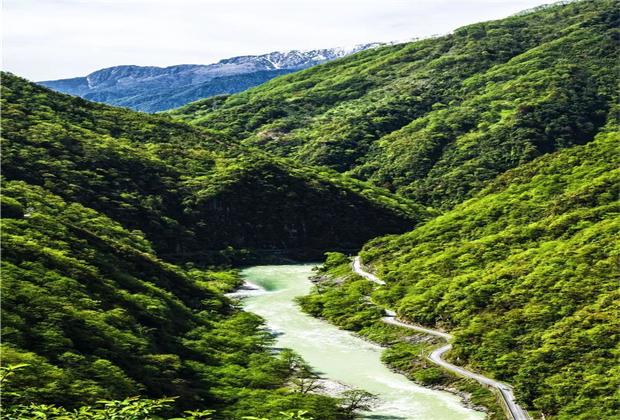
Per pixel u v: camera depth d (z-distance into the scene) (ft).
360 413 260.42
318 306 447.01
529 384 265.75
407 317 398.62
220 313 433.48
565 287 348.38
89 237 439.63
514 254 438.81
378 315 409.90
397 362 329.52
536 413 252.83
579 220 446.19
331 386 295.89
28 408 75.46
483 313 358.43
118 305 344.69
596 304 319.88
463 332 334.65
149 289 399.65
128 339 297.74
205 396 275.80
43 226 404.77
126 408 77.10
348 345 368.27
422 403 272.72
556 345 291.58
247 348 354.13
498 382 287.07
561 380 265.13
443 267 461.37
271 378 304.91
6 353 233.14
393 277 487.61
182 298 436.76
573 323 307.99
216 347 350.84
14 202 433.48
